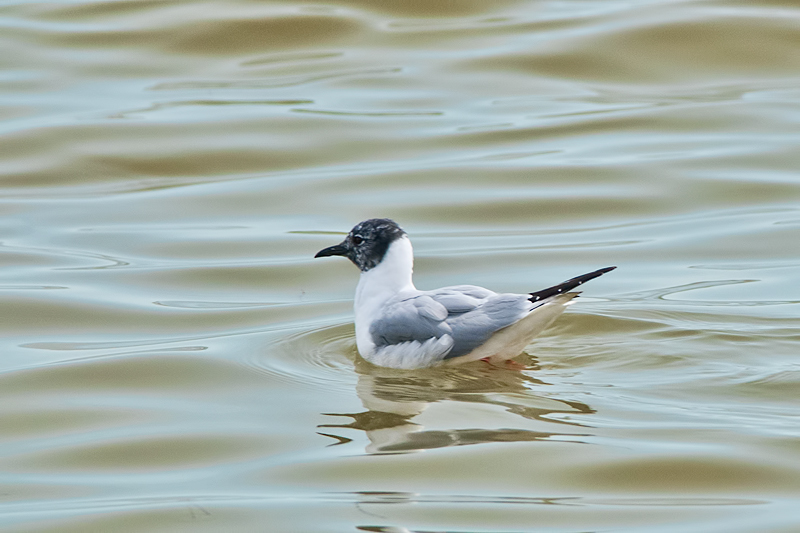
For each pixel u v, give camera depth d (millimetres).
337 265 16828
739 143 21750
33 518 9031
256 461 10062
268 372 12484
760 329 13039
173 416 11281
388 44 27125
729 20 26641
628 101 24141
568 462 9719
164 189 20484
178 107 24156
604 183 20031
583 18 27875
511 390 11516
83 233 18359
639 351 12438
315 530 8594
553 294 11570
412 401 11367
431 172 20766
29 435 10953
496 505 8969
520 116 23531
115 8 29094
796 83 24734
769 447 9883
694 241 17328
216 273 16500
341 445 10273
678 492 9164
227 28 27641
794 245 16953
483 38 27219
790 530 8445
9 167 21297
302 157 21812
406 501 9078
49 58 26531
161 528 8758
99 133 22781
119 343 13750
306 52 26969
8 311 14844
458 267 16375
